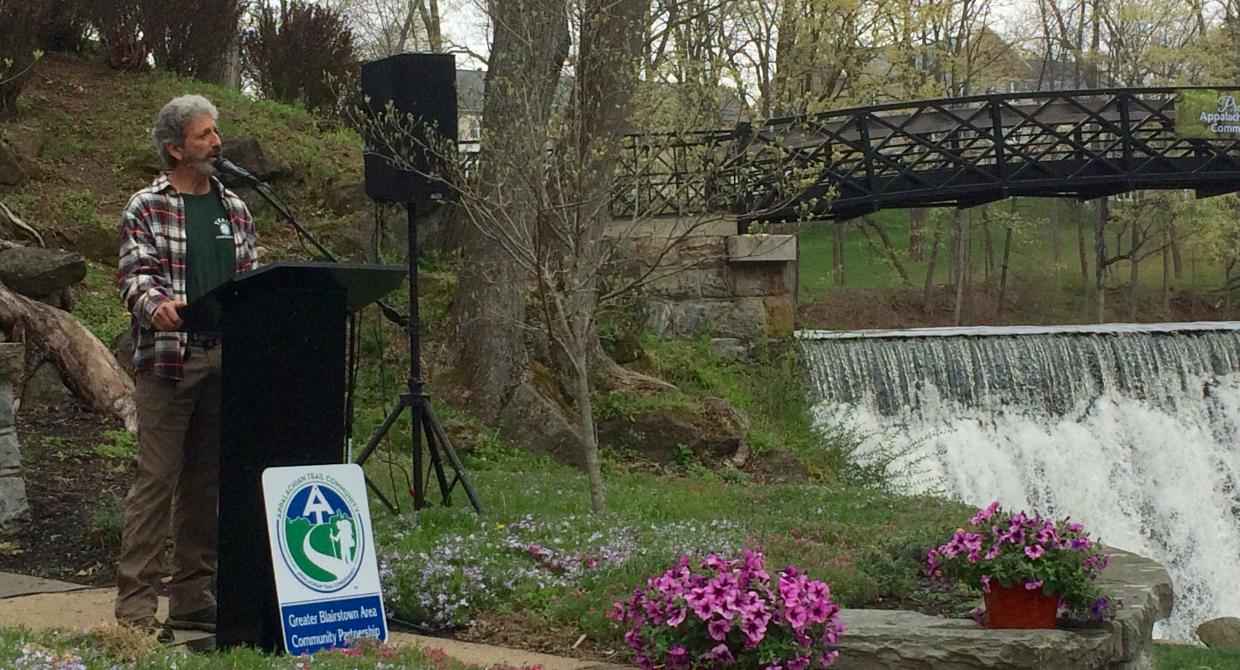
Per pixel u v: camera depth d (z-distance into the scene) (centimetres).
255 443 465
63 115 1566
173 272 517
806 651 467
